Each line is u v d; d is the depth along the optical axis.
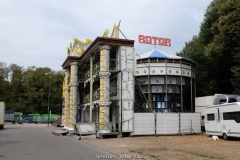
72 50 32.94
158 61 31.16
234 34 25.02
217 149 14.62
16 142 19.88
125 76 23.86
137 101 30.25
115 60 24.98
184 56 40.81
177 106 31.70
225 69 31.86
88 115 32.69
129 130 23.39
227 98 23.16
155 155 12.35
